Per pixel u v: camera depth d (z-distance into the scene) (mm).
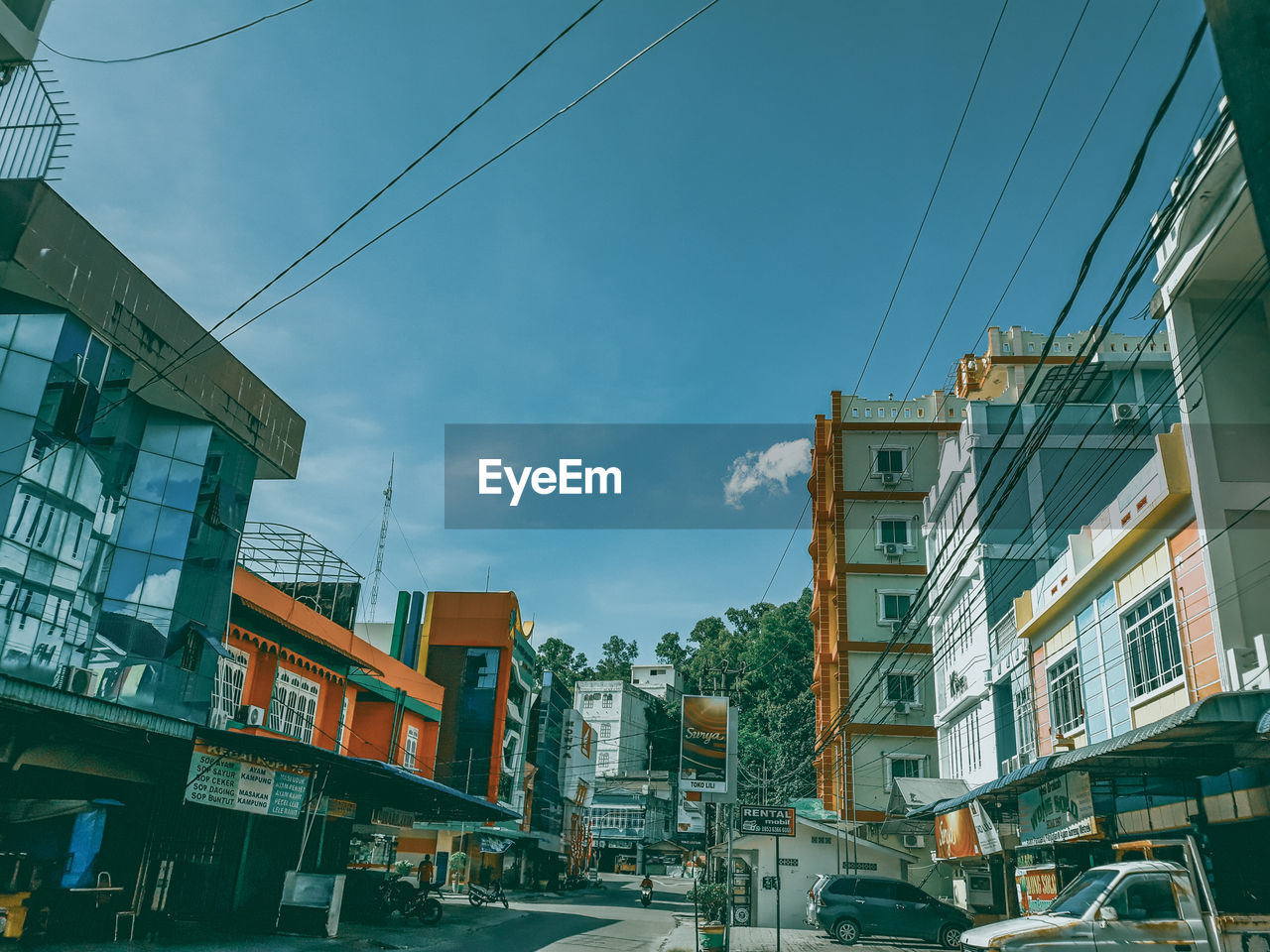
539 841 51062
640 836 78750
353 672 28328
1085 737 17344
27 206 13547
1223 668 12523
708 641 101188
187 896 18031
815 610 40844
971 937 11188
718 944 17844
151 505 17141
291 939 17328
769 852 29719
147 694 16250
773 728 60000
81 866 15391
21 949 12891
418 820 30156
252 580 21297
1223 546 13133
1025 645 20828
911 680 34344
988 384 36656
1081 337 36406
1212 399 13984
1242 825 12062
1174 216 6879
